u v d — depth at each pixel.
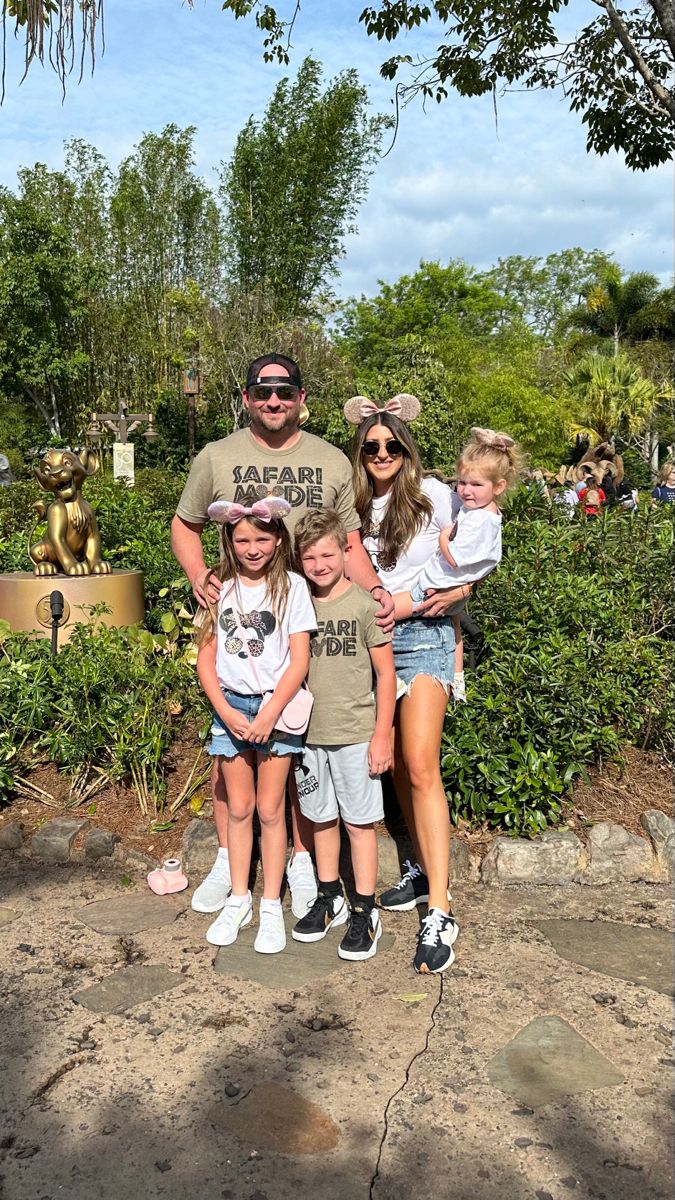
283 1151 2.06
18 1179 1.97
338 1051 2.43
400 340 23.62
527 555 5.02
